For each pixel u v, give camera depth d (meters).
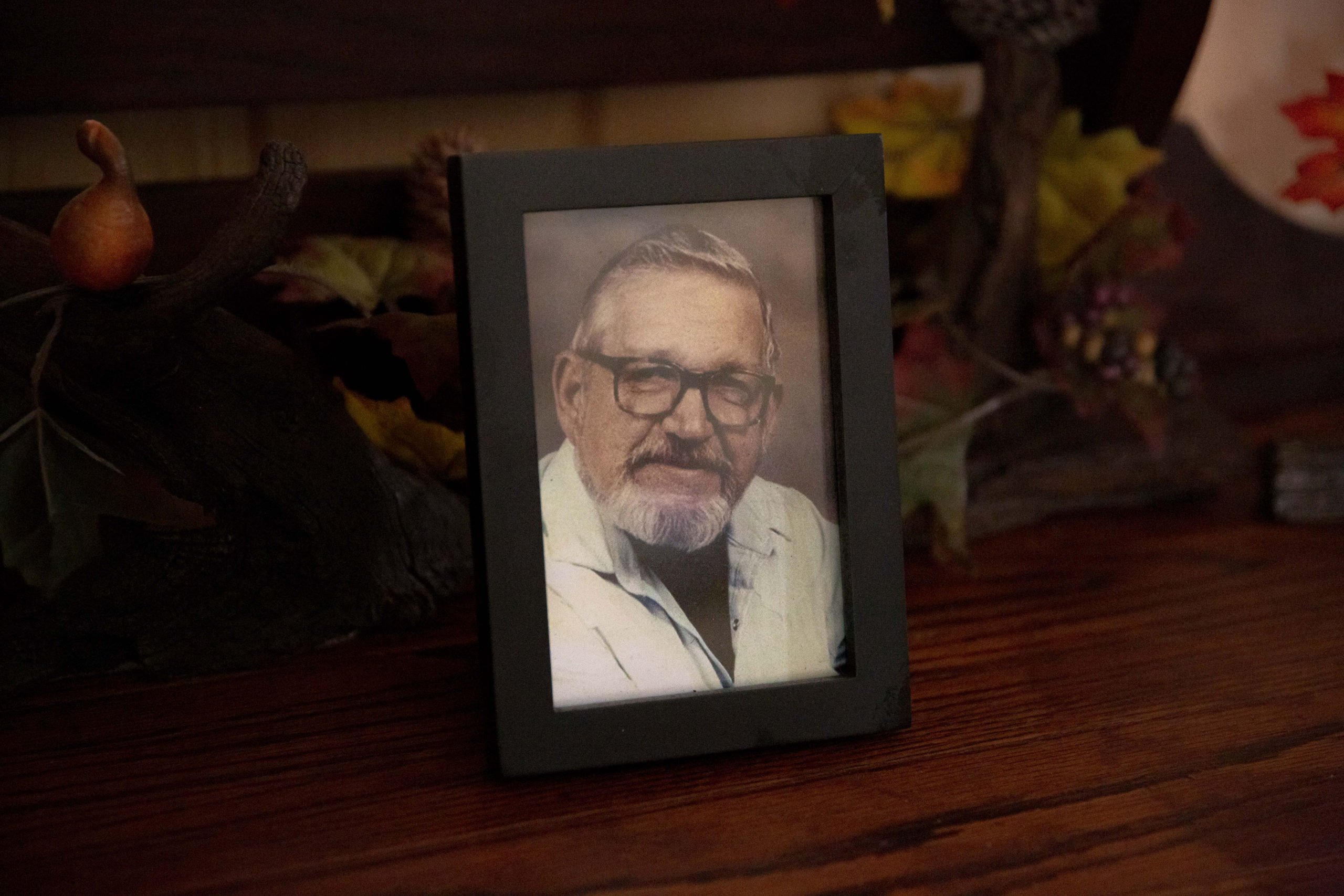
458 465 0.80
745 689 0.59
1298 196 0.84
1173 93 0.98
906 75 1.05
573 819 0.53
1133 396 0.92
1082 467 0.96
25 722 0.64
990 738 0.60
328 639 0.73
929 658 0.71
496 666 0.56
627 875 0.49
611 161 0.57
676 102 1.01
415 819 0.53
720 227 0.60
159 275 0.82
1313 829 0.51
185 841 0.52
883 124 1.01
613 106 0.99
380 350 0.80
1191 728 0.61
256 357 0.67
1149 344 0.90
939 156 1.00
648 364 0.59
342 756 0.60
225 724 0.63
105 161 0.56
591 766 0.57
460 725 0.63
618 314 0.58
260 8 0.81
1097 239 0.91
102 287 0.58
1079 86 0.99
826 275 0.61
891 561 0.61
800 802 0.54
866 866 0.49
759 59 0.92
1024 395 0.92
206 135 0.90
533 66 0.88
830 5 0.92
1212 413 1.02
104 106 0.80
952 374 0.88
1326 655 0.70
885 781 0.56
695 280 0.59
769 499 0.60
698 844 0.51
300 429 0.68
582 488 0.58
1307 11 1.19
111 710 0.66
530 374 0.57
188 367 0.65
